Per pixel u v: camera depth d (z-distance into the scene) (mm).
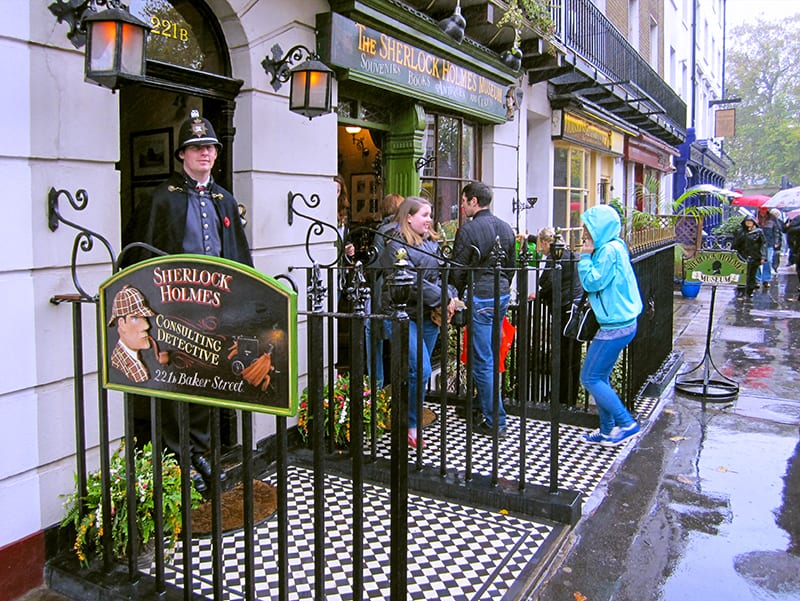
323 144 5301
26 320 3168
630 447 5254
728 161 39250
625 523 3967
